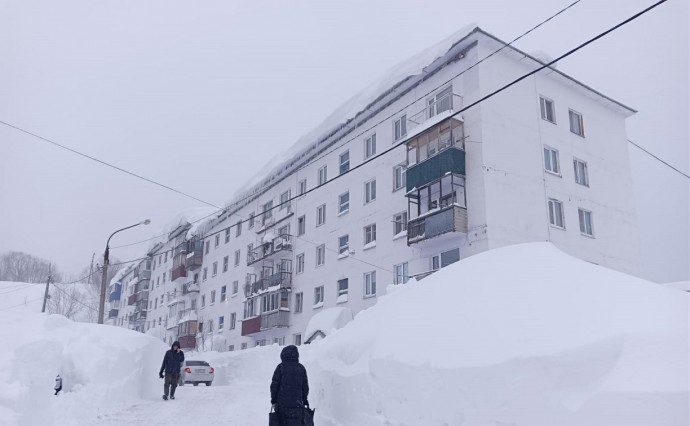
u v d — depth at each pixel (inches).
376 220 1005.2
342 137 1179.3
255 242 1521.9
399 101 1007.0
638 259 970.7
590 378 169.8
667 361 165.9
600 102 1015.0
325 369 321.7
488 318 224.2
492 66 849.5
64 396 399.2
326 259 1146.0
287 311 1245.1
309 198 1267.2
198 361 960.3
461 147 825.5
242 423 382.6
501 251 289.6
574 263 252.1
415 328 256.7
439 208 807.1
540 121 891.4
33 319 349.7
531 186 835.4
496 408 184.5
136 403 509.4
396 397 232.8
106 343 517.3
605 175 972.6
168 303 2098.9
